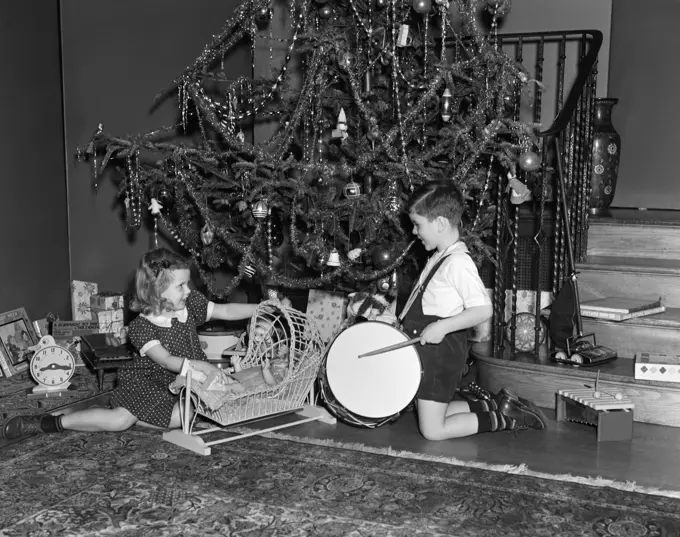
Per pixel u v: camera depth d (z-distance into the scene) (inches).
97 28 159.3
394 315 118.2
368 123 118.6
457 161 119.5
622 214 173.3
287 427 110.7
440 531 78.0
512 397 111.0
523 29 189.6
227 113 153.0
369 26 124.6
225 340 145.1
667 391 110.8
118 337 140.3
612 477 92.2
